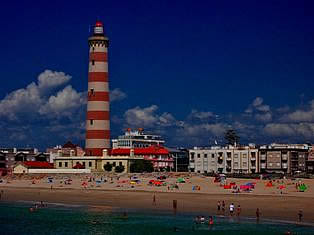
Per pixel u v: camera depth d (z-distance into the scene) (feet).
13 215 316.60
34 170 655.76
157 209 330.75
